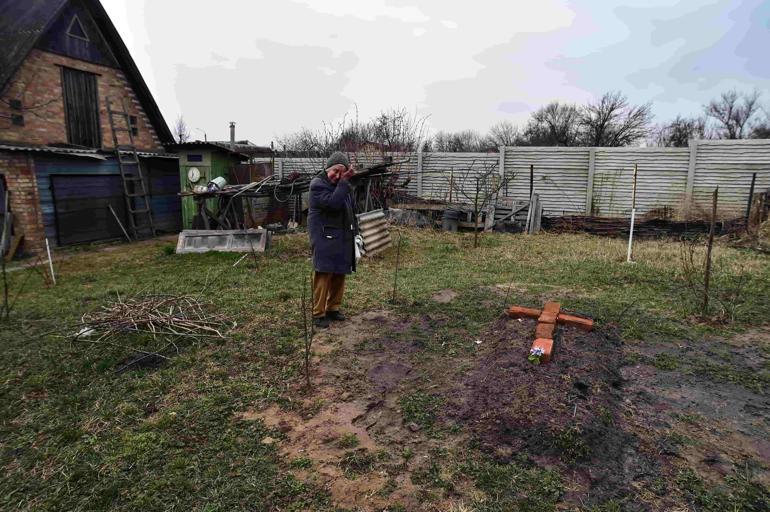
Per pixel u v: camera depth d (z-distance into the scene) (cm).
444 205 1393
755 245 941
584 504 217
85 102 1192
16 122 1026
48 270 827
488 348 400
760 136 4334
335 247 461
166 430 290
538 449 254
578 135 4391
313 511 218
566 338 397
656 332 446
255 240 945
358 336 446
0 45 1027
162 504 225
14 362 405
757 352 400
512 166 1518
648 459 250
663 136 4484
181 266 830
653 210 1326
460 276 696
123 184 1223
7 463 264
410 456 258
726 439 270
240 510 219
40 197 1048
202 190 1039
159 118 1392
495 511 213
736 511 211
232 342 436
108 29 1218
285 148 2195
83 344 437
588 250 915
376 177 1234
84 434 290
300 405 318
